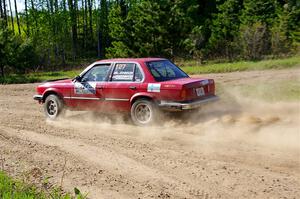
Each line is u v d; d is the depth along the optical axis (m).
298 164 5.99
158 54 33.31
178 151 6.99
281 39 30.00
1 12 59.47
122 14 37.00
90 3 62.31
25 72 36.84
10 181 5.68
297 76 17.14
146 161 6.54
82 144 7.80
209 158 6.50
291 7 33.03
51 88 10.55
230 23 35.62
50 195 5.23
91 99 9.88
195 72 23.50
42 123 10.11
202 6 54.22
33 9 54.06
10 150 7.63
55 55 52.38
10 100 15.27
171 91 8.62
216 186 5.34
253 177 5.56
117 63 9.62
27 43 37.50
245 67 23.25
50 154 7.23
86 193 5.35
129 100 9.22
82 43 61.41
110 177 5.91
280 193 5.00
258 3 35.84
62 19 56.56
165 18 32.84
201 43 34.94
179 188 5.35
